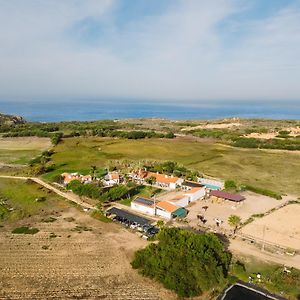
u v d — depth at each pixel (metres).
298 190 112.12
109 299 51.59
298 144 192.75
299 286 54.34
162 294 53.03
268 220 83.31
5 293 52.78
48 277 57.56
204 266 55.66
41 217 85.62
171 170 128.50
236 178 126.12
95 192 96.12
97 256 65.00
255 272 58.66
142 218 81.69
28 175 128.62
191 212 88.81
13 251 66.62
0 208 91.19
